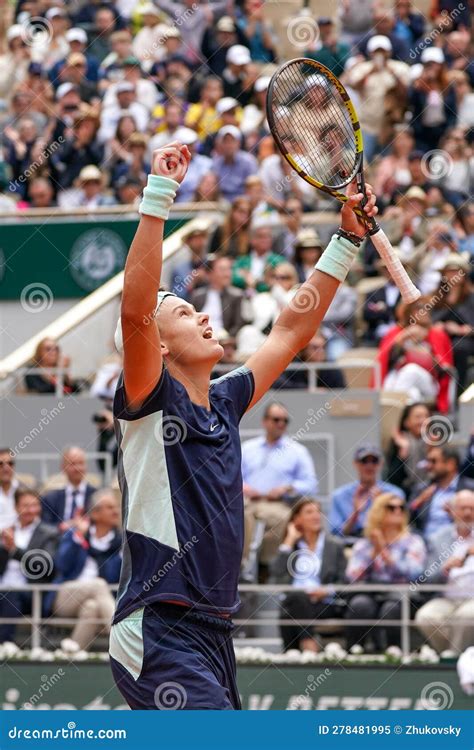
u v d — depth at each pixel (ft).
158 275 34.65
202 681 34.30
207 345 36.68
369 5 117.29
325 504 78.02
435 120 107.65
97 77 117.50
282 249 97.40
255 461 78.28
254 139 108.78
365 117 108.06
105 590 72.59
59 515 77.61
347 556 71.97
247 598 72.43
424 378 88.22
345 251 39.86
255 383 38.37
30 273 107.24
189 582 34.96
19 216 107.55
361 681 67.51
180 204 104.47
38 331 107.55
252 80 113.50
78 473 78.28
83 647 71.92
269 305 93.50
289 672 68.03
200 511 35.27
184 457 35.42
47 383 93.35
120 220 106.42
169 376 35.76
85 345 98.22
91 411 91.30
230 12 120.16
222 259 93.86
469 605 69.05
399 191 102.47
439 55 107.86
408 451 80.84
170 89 114.11
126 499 35.86
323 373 88.48
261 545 74.90
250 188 100.53
